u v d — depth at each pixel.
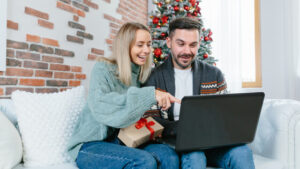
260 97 0.94
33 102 1.21
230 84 3.45
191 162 0.92
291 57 3.65
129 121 1.00
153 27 2.44
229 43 3.49
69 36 2.25
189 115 0.84
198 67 1.54
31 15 1.88
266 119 1.35
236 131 0.96
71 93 1.34
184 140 0.88
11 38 1.74
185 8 2.28
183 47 1.44
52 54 2.07
